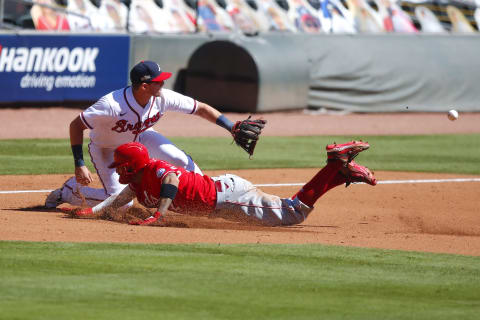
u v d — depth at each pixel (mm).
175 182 23922
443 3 99250
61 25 73875
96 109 25141
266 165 44719
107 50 70375
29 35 65125
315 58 79438
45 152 46906
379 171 43844
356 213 30953
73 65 68250
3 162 42094
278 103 76000
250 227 25703
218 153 49375
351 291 17234
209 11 85938
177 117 69375
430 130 69062
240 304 15797
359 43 82188
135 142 24094
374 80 81688
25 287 16438
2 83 64312
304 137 60562
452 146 57375
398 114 81625
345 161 24203
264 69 74062
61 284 16797
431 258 21172
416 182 39938
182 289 16766
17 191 33219
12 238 21500
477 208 33125
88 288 16547
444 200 34875
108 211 26047
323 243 22797
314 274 18672
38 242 21016
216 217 25094
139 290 16547
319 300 16375
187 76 77562
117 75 71375
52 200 28625
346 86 80750
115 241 21594
